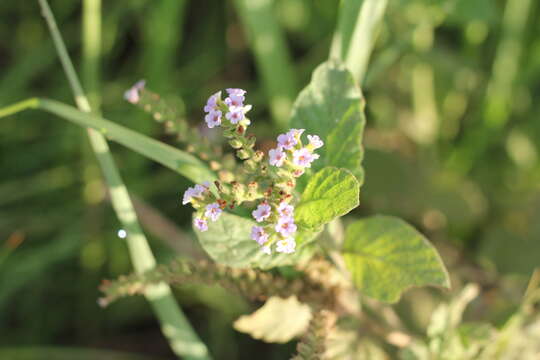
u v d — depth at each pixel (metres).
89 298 0.51
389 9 0.50
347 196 0.35
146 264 0.41
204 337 0.51
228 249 0.37
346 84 0.38
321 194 0.36
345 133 0.38
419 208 0.51
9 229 0.51
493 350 0.42
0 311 0.51
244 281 0.38
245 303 0.49
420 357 0.41
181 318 0.42
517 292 0.48
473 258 0.50
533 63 0.52
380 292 0.38
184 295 0.50
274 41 0.49
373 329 0.41
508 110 0.52
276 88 0.49
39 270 0.51
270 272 0.39
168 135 0.52
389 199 0.51
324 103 0.38
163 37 0.51
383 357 0.42
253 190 0.35
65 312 0.51
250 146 0.36
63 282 0.51
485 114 0.52
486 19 0.50
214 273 0.38
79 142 0.52
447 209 0.51
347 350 0.41
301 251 0.37
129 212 0.40
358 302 0.41
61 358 0.49
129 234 0.40
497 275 0.49
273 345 0.50
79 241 0.51
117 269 0.51
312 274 0.39
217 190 0.36
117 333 0.51
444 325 0.41
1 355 0.49
